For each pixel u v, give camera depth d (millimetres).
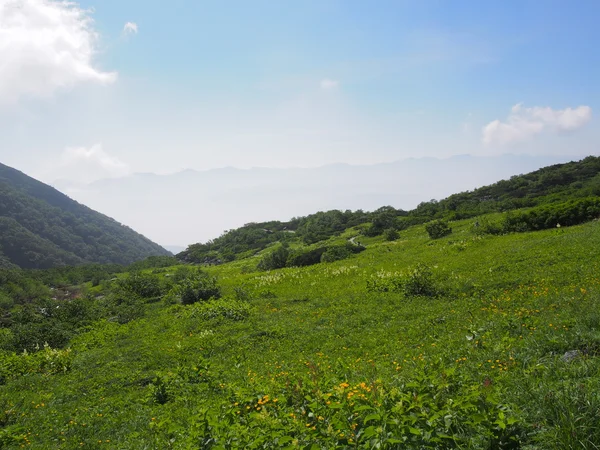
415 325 15578
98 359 17812
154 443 8805
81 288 52281
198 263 82125
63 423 11266
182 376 13305
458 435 5148
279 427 5797
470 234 38906
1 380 16609
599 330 8820
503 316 13234
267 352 15672
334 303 22234
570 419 4957
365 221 81312
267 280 32750
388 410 5434
